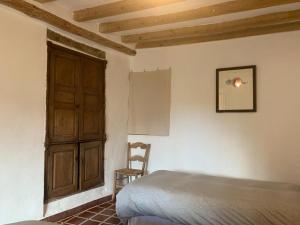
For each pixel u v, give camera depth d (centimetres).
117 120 447
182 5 316
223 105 400
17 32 285
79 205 367
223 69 400
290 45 362
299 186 296
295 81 358
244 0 296
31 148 299
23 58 291
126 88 468
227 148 397
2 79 271
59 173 338
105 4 325
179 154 432
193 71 426
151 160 454
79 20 348
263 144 375
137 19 363
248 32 380
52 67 330
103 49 418
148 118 456
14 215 281
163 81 447
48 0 295
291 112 359
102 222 328
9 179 277
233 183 306
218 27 362
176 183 299
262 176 374
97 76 406
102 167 414
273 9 319
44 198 318
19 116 287
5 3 266
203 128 415
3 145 272
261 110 377
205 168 412
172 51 443
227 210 240
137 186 288
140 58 470
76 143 364
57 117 337
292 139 358
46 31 319
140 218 282
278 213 226
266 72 375
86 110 384
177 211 256
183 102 432
